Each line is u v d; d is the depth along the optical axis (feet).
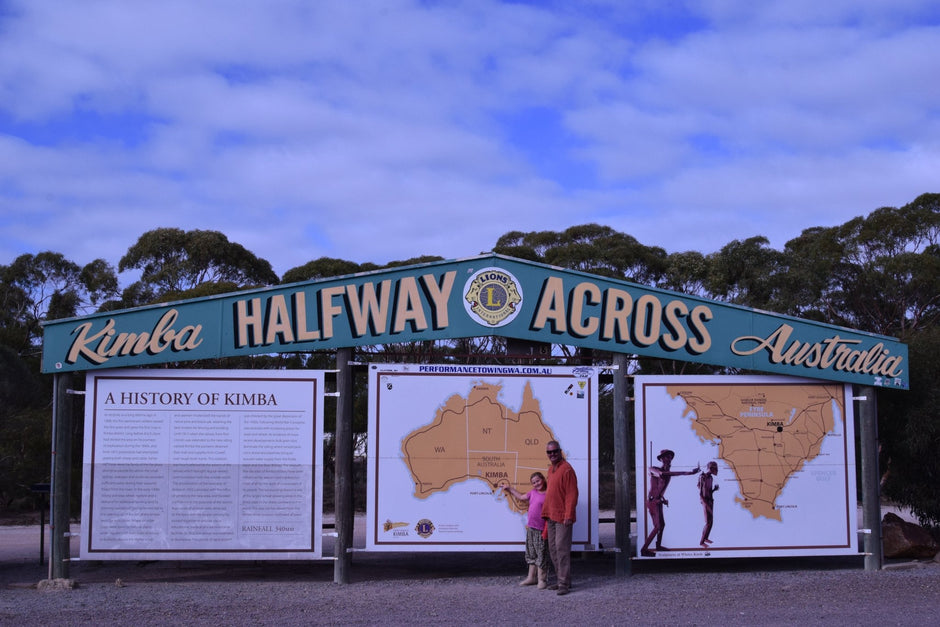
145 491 36.09
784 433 38.47
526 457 37.24
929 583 34.60
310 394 36.99
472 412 37.29
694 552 37.45
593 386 37.88
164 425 36.40
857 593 32.37
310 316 36.78
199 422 36.50
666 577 36.88
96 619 28.35
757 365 38.37
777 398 38.65
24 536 63.62
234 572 40.27
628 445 37.81
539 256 107.24
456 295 37.09
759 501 37.99
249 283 122.42
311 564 43.21
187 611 29.68
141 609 30.12
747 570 39.68
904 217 113.39
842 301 105.09
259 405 36.73
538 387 37.70
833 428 38.73
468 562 43.57
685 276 104.88
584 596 32.42
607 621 27.58
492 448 37.17
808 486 38.27
